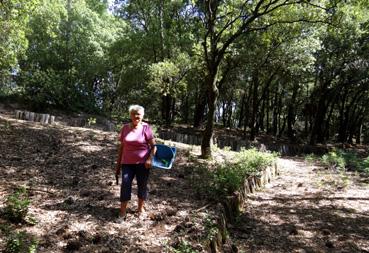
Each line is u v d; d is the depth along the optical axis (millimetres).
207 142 11891
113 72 33344
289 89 33594
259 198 9000
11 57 16969
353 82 29062
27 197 6125
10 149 9219
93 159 9398
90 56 29984
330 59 25984
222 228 5934
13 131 11031
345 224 7680
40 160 8680
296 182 11414
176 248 4797
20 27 15234
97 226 5320
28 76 21688
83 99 23281
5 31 14977
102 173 8250
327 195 9883
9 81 24031
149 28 26438
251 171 10219
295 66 22578
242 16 13375
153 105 35312
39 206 5816
